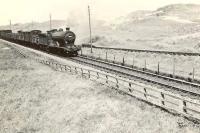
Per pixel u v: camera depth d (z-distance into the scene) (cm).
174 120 1471
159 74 2747
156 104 1700
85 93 2162
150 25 12756
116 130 1449
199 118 1456
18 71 3472
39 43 5450
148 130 1395
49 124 1736
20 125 1798
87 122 1627
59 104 2039
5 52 5656
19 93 2477
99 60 3797
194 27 9356
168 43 6275
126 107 1741
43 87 2575
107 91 2142
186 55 3650
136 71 2861
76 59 3981
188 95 1895
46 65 3750
